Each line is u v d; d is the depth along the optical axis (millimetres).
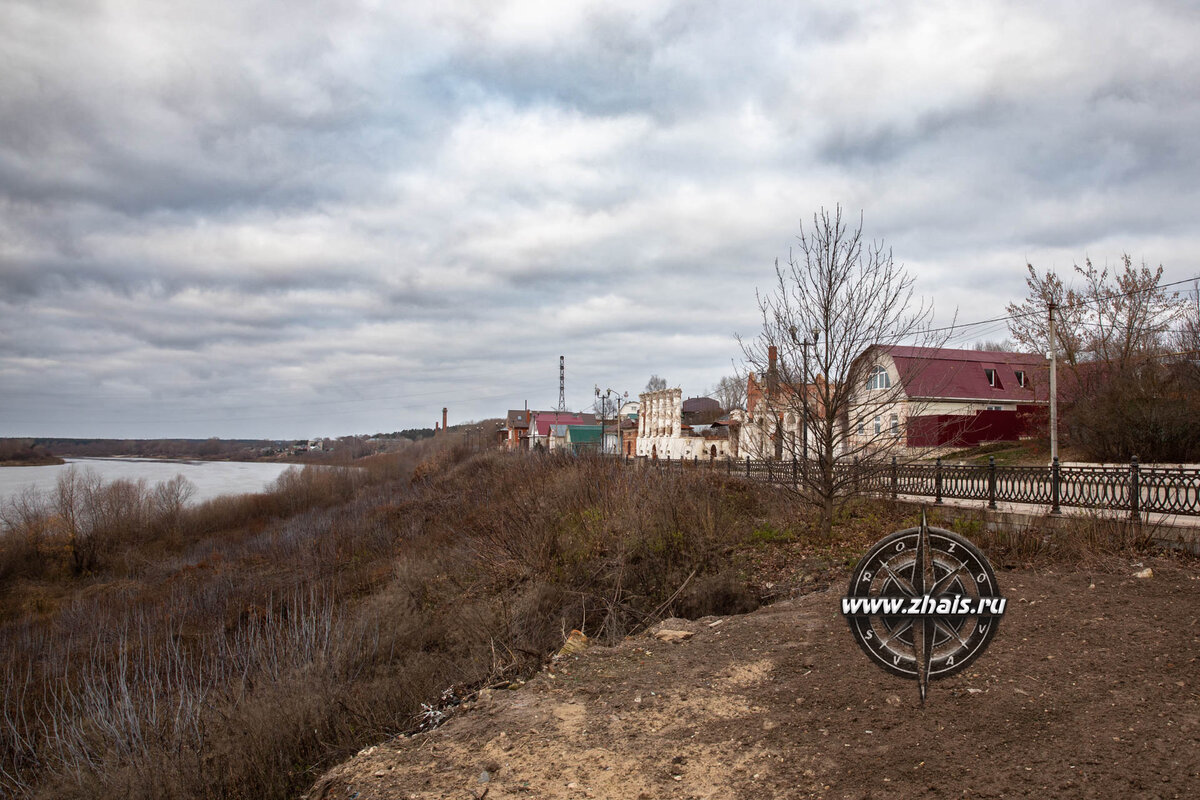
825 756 3936
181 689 10617
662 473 16359
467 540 17125
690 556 11953
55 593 28219
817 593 9102
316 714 8656
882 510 13703
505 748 4590
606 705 5207
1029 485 11695
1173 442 20859
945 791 3426
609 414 61531
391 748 4992
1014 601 6730
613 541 12836
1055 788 3357
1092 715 4105
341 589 20016
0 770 10438
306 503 45938
